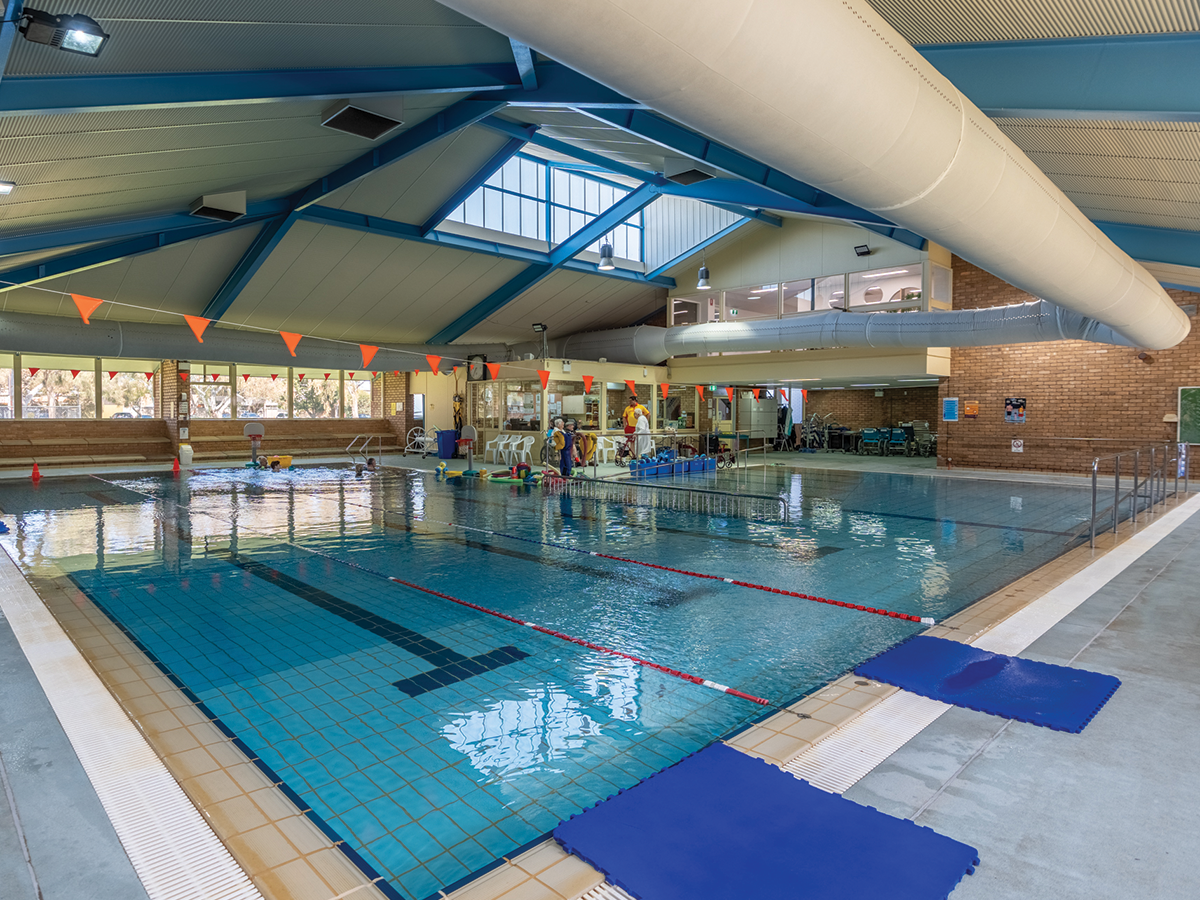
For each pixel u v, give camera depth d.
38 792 2.10
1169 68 2.48
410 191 9.88
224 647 3.65
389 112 5.70
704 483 11.51
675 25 1.42
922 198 2.33
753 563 5.61
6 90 3.23
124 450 14.80
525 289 13.69
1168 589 4.31
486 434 16.08
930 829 1.81
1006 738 2.38
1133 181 3.80
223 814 2.10
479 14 1.37
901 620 4.10
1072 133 3.28
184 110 4.29
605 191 14.10
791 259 14.11
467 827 2.06
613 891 1.61
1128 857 1.71
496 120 8.45
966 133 2.29
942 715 2.57
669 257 14.87
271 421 17.31
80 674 3.10
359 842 1.97
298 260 10.91
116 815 1.98
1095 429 11.98
